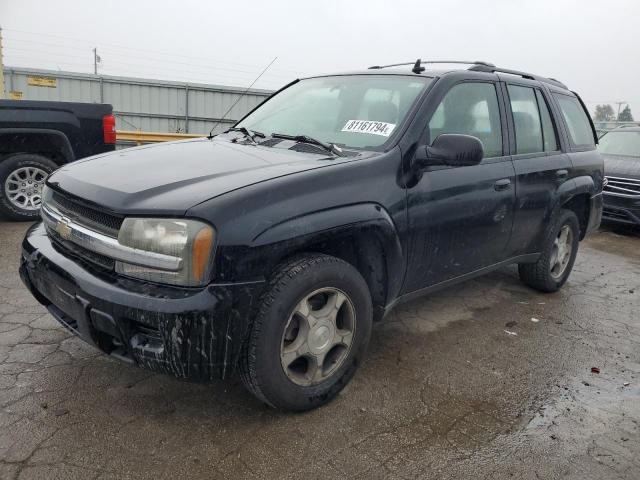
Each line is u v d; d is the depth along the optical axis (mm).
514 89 3996
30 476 2092
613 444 2576
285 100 3914
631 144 8633
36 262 2602
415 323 3871
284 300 2359
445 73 3424
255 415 2598
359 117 3279
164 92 18000
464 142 2875
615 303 4656
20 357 2988
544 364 3375
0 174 5914
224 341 2205
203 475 2170
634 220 7578
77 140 6246
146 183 2400
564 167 4309
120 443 2326
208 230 2150
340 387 2768
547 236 4305
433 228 3111
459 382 3066
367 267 2875
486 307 4301
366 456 2361
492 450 2465
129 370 2914
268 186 2346
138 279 2234
